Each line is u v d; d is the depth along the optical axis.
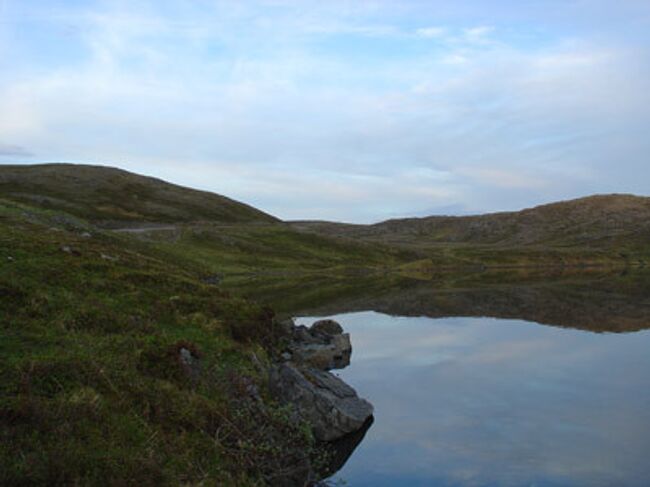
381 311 48.03
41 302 17.25
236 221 165.25
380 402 19.70
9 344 13.35
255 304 27.58
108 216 134.00
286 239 133.62
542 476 13.45
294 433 14.00
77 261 25.78
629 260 158.75
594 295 63.31
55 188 149.00
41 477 8.30
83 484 8.52
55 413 10.20
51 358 12.55
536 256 156.75
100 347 14.89
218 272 81.94
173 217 148.75
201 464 10.83
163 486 9.30
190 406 12.69
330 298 59.31
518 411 18.66
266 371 18.67
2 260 22.20
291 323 30.45
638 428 16.88
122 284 23.83
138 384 12.73
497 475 13.49
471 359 27.36
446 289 72.81
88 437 9.92
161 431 11.25
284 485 11.89
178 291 26.03
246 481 11.06
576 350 29.61
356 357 27.97
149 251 60.72
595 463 14.23
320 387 17.61
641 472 13.65
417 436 16.22
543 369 25.05
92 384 11.93
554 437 16.16
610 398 20.20
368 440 15.87
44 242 28.94
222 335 20.77
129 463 9.38
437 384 22.36
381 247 144.88
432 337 34.16
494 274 111.94
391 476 13.50
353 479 13.31
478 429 16.80
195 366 15.34
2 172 155.25
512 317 43.66
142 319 19.56
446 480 13.26
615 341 32.34
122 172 186.62
